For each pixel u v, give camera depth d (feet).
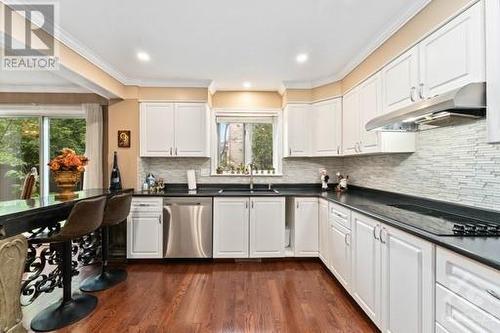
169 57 9.68
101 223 8.17
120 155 12.11
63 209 7.57
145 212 11.16
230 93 13.83
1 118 13.74
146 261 11.36
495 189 5.47
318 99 12.28
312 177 13.67
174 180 13.46
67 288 7.47
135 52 9.25
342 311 7.47
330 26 7.54
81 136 13.97
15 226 5.90
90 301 7.86
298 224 11.32
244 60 9.98
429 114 5.32
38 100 13.38
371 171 10.86
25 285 7.13
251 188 13.24
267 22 7.34
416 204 7.94
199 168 13.60
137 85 12.16
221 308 7.62
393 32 7.43
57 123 13.97
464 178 6.24
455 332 3.98
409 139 8.07
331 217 9.56
